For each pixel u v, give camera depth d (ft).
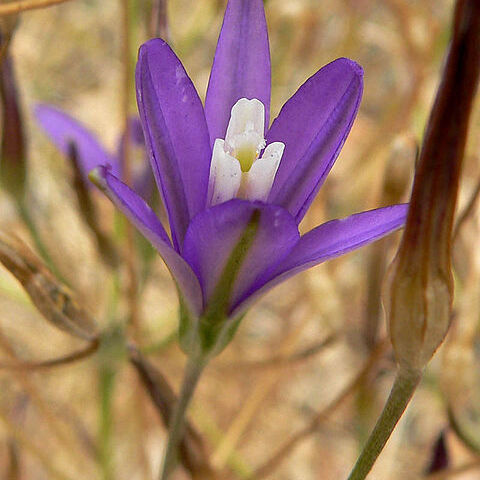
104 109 1.76
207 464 0.92
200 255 0.74
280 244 0.74
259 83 0.78
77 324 0.90
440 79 0.71
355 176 1.39
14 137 0.96
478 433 1.07
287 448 1.02
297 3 1.45
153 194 0.99
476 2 0.70
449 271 0.73
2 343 1.06
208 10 1.23
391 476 1.56
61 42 1.75
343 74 0.76
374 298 1.02
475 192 0.93
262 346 1.63
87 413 1.49
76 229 1.45
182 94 0.75
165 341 1.01
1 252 0.88
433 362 1.27
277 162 0.75
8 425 1.14
